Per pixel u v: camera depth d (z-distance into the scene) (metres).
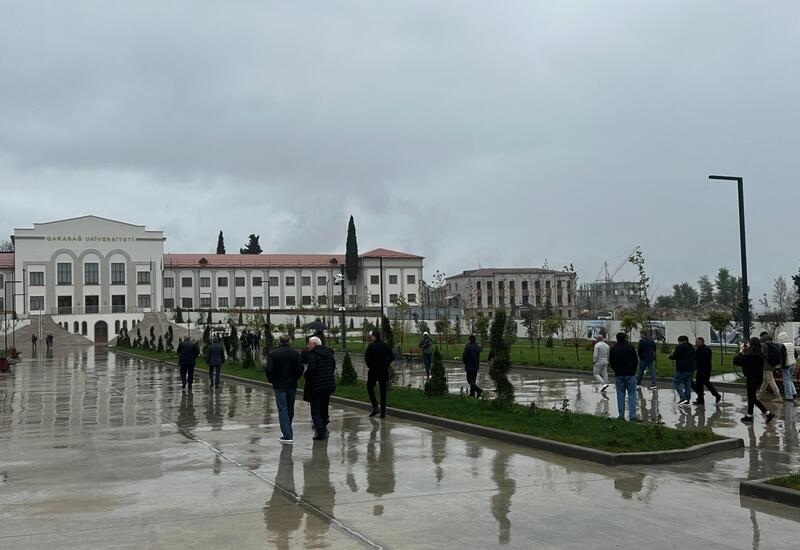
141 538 6.88
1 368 35.00
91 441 13.08
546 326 45.84
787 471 9.73
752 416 14.84
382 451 11.49
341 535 6.91
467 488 8.82
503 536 6.83
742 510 7.71
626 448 10.67
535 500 8.20
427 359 28.42
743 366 15.10
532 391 21.69
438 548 6.50
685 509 7.77
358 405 17.36
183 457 11.27
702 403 18.02
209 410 18.03
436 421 14.39
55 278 90.38
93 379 29.88
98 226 92.31
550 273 125.31
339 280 50.31
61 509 8.02
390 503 8.12
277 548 6.53
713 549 6.41
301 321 85.88
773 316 46.59
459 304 120.81
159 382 27.80
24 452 11.90
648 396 20.11
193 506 8.09
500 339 15.78
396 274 106.38
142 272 94.00
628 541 6.64
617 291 121.12
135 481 9.48
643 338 21.42
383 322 21.78
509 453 11.21
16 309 88.56
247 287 101.81
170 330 58.44
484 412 14.90
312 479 9.46
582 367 29.05
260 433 13.84
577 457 10.76
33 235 89.50
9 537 6.95
